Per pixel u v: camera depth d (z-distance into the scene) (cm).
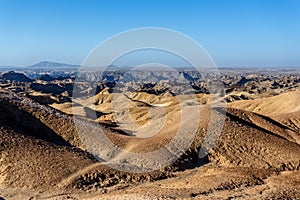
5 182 3042
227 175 3192
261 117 5291
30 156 3331
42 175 3080
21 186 2978
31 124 4028
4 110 4006
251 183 2989
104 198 2539
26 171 3131
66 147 3644
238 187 2867
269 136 4422
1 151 3369
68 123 4078
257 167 3672
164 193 2558
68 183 2959
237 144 4025
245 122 4869
